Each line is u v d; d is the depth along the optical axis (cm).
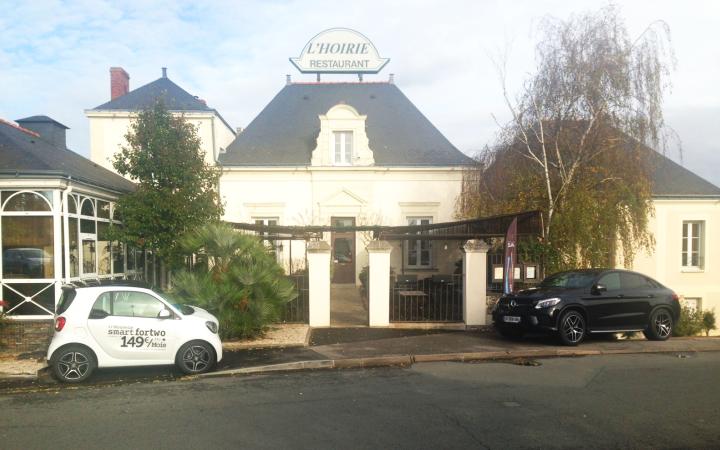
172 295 1072
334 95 2388
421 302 1434
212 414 618
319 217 2044
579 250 1398
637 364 905
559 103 1419
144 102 2109
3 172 998
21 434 552
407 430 559
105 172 1595
